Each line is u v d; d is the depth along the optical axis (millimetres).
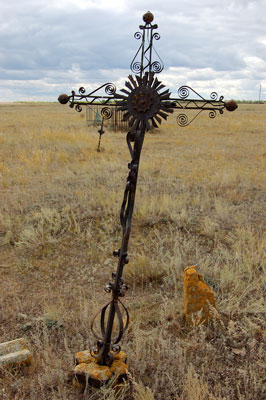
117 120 24125
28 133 17562
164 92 2457
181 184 8664
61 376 2973
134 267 4770
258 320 3746
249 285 4199
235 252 5109
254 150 14359
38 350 3369
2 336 3602
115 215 6520
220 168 10633
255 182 8953
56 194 7789
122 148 14789
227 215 6434
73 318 3838
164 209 6672
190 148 15062
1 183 8859
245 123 26984
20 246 5484
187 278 3725
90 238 5820
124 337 3543
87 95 2576
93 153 12953
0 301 4223
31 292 4445
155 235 5926
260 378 3006
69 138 16156
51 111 47438
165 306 3957
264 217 6641
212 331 3617
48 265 5098
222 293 4176
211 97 2549
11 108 58125
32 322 3797
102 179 9125
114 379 2889
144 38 2496
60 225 6109
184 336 3588
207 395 2840
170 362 3152
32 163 10906
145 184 8656
